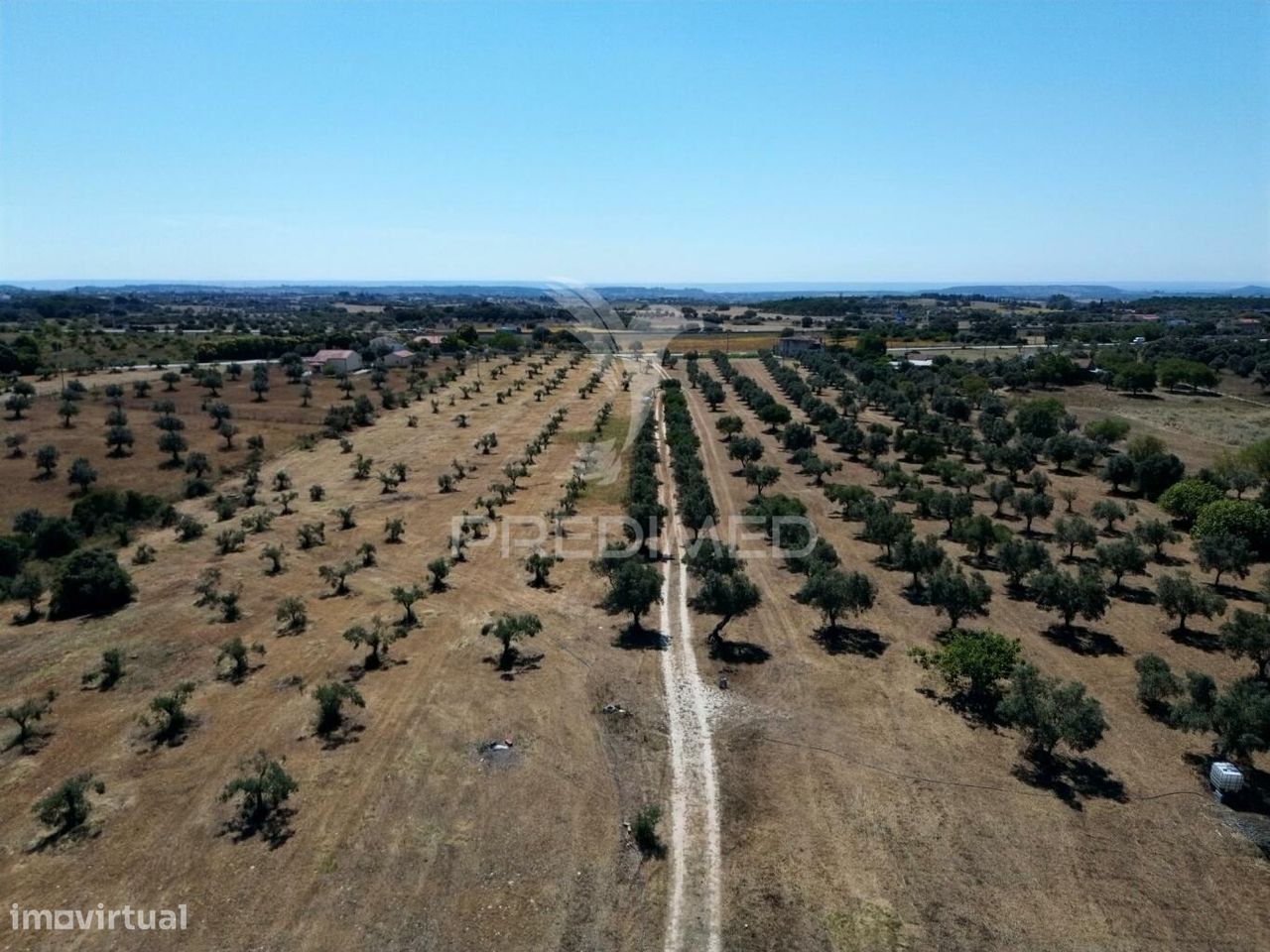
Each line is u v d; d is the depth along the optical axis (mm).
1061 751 26594
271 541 47469
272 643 34000
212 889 19984
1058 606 35219
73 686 30266
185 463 64812
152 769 25078
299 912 19250
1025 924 19297
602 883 20469
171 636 34562
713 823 22859
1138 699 29797
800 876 20797
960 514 49656
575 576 42562
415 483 62094
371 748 26234
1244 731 24406
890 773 25312
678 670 32094
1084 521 46344
